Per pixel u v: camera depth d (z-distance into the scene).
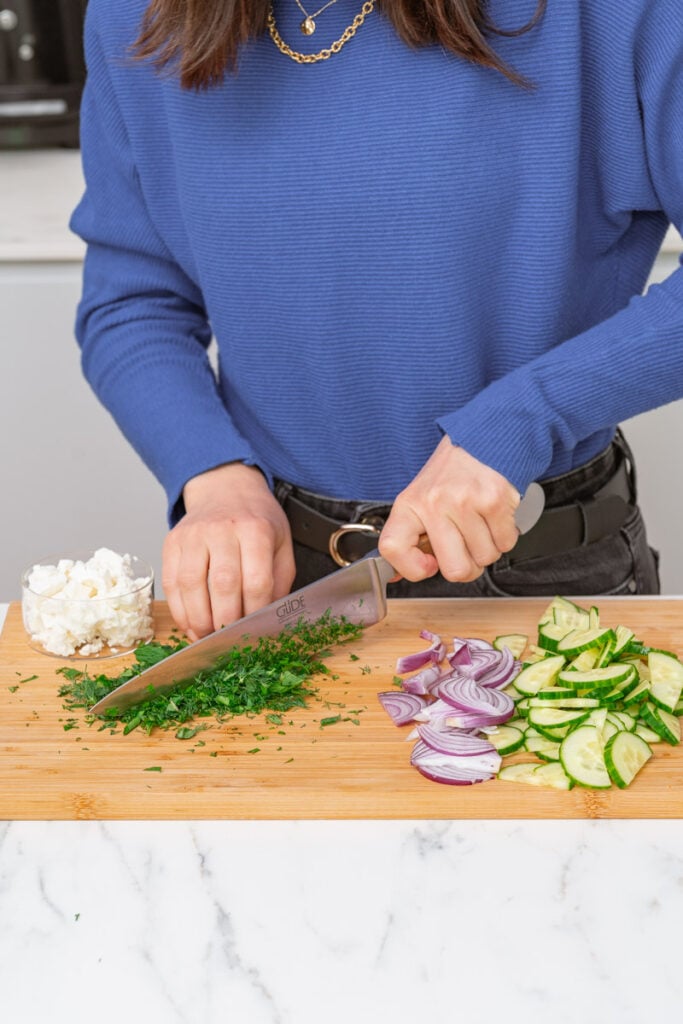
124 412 1.35
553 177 1.15
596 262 1.25
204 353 1.42
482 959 0.85
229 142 1.20
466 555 1.10
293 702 1.10
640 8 1.06
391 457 1.30
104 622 1.19
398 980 0.83
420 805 0.98
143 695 1.09
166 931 0.87
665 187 1.15
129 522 2.26
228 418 1.32
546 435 1.11
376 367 1.24
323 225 1.19
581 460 1.29
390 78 1.14
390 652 1.19
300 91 1.17
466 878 0.92
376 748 1.04
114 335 1.40
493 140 1.14
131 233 1.38
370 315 1.21
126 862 0.94
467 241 1.17
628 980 0.83
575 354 1.11
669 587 2.26
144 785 0.99
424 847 0.95
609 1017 0.80
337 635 1.20
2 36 2.33
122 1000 0.82
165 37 1.13
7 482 2.23
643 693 1.07
